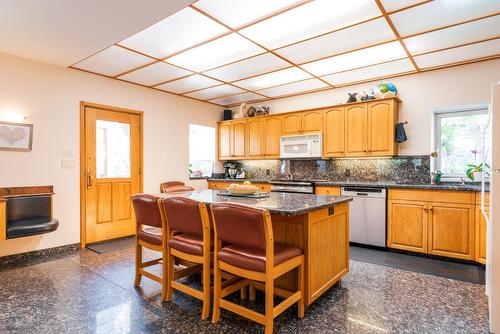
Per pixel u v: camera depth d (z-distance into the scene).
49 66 3.66
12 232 2.96
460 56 3.54
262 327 1.97
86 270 3.05
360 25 2.77
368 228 3.88
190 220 2.15
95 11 2.39
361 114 4.33
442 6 2.44
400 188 3.65
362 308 2.23
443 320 2.05
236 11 2.52
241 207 1.81
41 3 2.27
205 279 2.09
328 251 2.43
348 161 4.77
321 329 1.94
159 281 2.42
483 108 3.86
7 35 2.84
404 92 4.25
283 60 3.65
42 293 2.49
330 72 4.12
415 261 3.35
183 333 1.90
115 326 1.98
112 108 4.30
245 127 5.67
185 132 5.41
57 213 3.71
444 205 3.36
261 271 1.81
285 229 2.29
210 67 3.88
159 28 2.81
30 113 3.49
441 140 4.14
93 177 4.10
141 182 4.68
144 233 2.57
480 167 3.71
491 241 1.93
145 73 4.10
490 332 1.90
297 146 4.90
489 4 2.40
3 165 3.29
